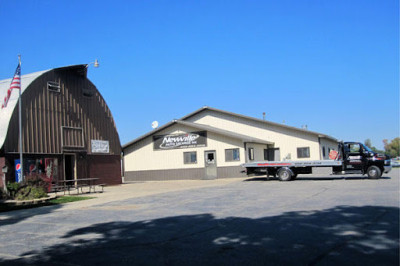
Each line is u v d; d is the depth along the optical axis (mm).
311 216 9273
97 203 14984
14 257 7055
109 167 27484
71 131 24406
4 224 11156
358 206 10500
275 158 33250
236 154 29078
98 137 26781
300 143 32312
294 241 6906
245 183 22000
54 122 23141
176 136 31797
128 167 33812
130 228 9133
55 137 23047
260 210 10672
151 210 12047
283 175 22469
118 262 6270
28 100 21484
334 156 22297
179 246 7090
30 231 9672
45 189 17781
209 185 22078
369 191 14281
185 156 31281
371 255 5820
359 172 21469
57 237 8672
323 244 6590
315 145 31641
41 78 22609
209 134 30281
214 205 12352
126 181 33469
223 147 29641
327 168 21984
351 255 5867
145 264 6062
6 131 19812
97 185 24203
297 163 22422
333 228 7797
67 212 12828
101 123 27266
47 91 22938
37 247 7777
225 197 14570
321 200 12180
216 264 5824
